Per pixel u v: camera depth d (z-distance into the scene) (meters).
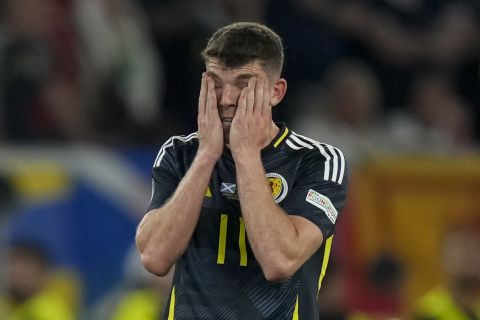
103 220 29.14
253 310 14.56
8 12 34.03
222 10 34.84
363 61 37.31
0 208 28.52
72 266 28.58
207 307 14.60
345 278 29.58
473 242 27.61
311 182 14.91
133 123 32.75
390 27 38.00
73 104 33.19
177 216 14.35
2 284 28.00
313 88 35.69
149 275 26.44
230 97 14.53
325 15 36.66
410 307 30.64
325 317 26.59
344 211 31.19
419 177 31.98
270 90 14.72
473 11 39.59
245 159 14.38
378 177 31.89
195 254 14.72
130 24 34.62
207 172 14.42
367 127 34.75
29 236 28.52
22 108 32.41
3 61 32.88
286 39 35.84
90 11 34.06
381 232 31.41
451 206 31.95
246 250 14.62
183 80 34.28
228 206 14.68
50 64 33.47
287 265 14.16
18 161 28.94
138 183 29.67
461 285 27.25
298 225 14.46
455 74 38.28
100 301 28.53
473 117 37.94
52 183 28.92
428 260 31.53
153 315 25.91
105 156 29.44
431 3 39.09
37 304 27.22
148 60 34.44
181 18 34.56
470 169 32.25
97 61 33.94
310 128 33.97
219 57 14.54
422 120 36.72
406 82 37.59
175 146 15.29
